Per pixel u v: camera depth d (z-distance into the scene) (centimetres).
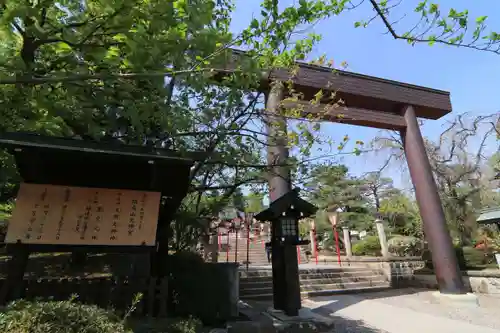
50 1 296
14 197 494
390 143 1511
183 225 706
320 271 1128
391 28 293
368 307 776
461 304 799
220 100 507
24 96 342
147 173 422
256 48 348
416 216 1567
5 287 344
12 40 338
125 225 393
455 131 1290
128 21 292
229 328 453
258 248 1764
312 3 299
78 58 368
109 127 408
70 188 394
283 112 532
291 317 563
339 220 1953
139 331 339
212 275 493
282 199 613
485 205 1245
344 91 905
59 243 366
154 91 399
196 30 307
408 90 1030
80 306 266
